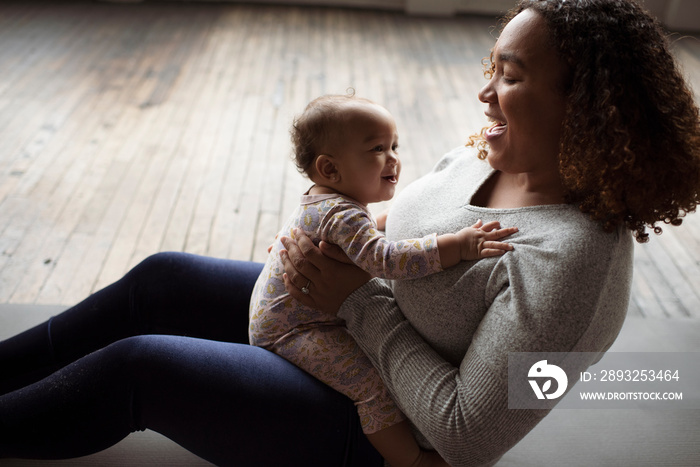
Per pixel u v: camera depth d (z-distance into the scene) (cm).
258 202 301
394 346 117
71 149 336
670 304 243
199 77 436
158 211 288
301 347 125
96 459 155
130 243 264
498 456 112
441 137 373
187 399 118
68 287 236
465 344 116
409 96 426
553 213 109
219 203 297
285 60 474
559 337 101
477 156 132
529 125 107
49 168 317
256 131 368
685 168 101
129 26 523
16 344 146
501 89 109
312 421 120
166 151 341
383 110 130
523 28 106
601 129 99
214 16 558
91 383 118
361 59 485
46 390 120
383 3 600
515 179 121
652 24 103
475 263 111
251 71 451
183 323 146
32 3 559
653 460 164
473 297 111
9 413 120
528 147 110
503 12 602
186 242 268
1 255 250
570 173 104
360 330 122
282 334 128
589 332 102
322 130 128
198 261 148
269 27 543
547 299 101
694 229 296
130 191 302
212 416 119
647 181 100
